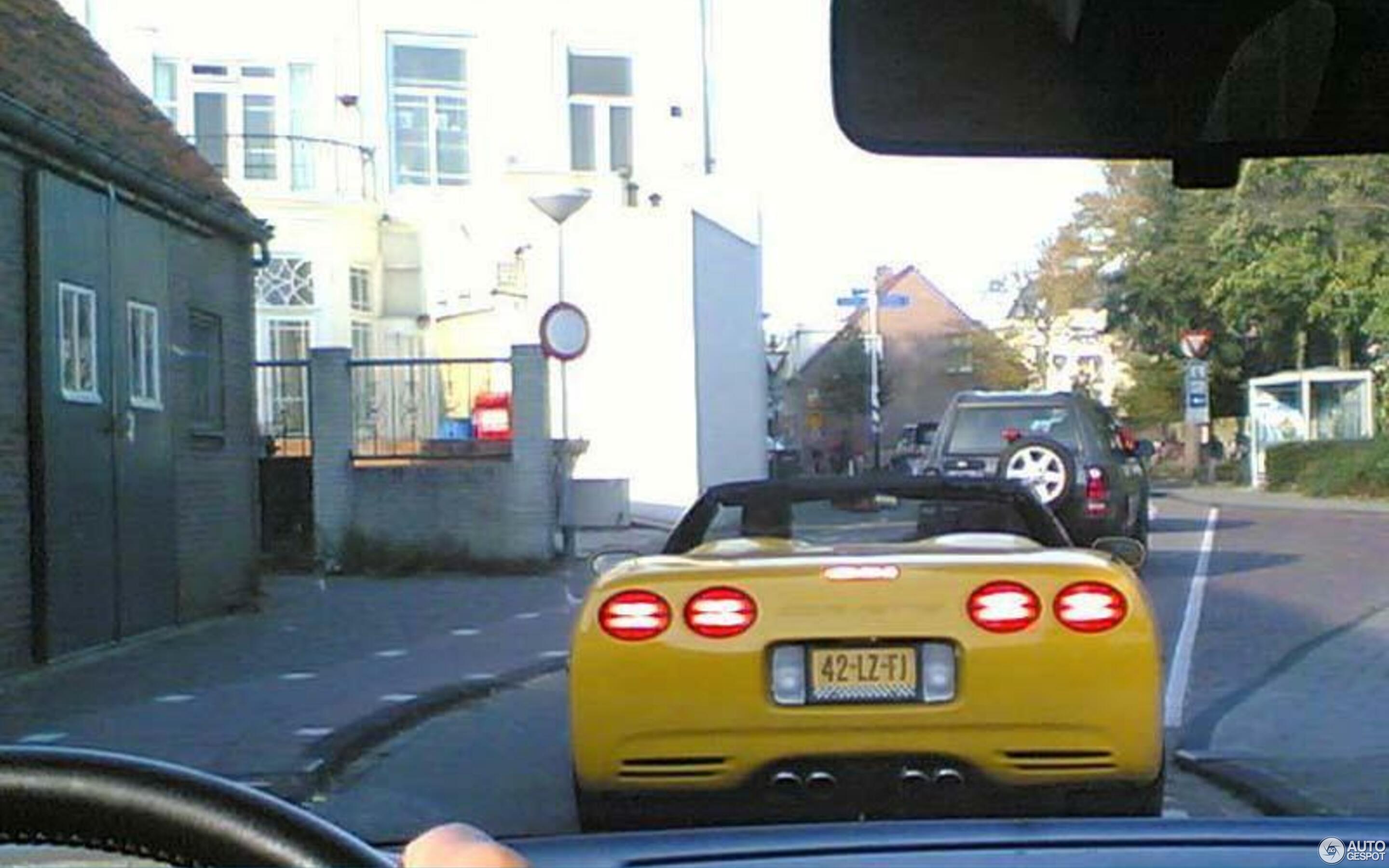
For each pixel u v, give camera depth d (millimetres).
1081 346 49844
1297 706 10883
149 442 15062
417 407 22531
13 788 1972
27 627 12789
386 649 14305
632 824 6305
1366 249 33531
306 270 30578
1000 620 6180
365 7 32969
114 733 10062
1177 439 48906
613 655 6242
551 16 33531
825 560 6535
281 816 1986
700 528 7777
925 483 7734
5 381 12477
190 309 16406
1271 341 42969
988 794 6207
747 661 6172
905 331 51500
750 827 3627
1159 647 6320
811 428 51656
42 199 12930
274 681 12289
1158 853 3090
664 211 30688
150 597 15055
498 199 31219
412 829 7750
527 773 9156
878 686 6180
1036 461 18109
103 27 31531
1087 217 36969
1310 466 40656
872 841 3254
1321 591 18016
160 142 16453
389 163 33188
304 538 22516
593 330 30500
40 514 12859
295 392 24234
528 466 21797
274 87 32438
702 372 30969
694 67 33750
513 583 20562
